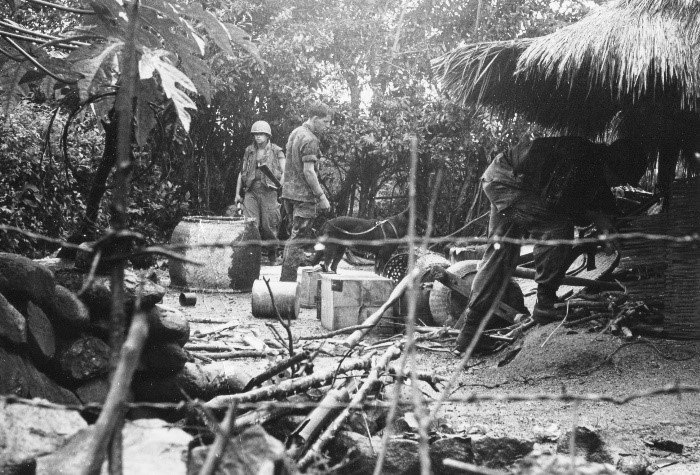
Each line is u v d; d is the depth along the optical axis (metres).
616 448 4.21
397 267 10.65
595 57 6.66
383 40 17.77
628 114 8.00
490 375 6.63
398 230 12.15
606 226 7.27
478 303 7.59
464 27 17.86
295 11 17.69
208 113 16.97
